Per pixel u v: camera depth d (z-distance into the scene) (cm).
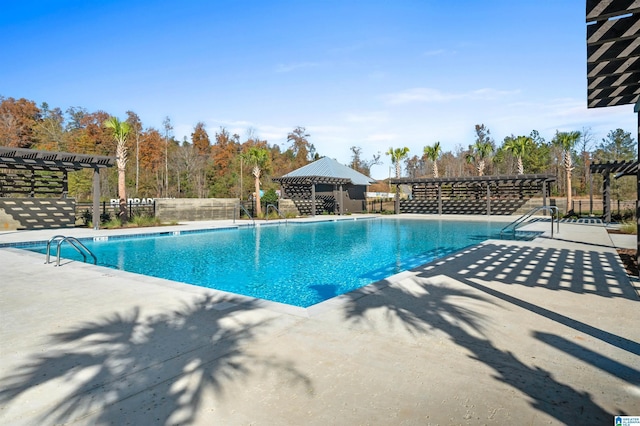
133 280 585
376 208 3484
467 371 259
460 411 209
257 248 1199
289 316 388
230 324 363
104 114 4716
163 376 253
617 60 466
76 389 235
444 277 574
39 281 575
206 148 5288
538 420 199
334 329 346
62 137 4212
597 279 552
